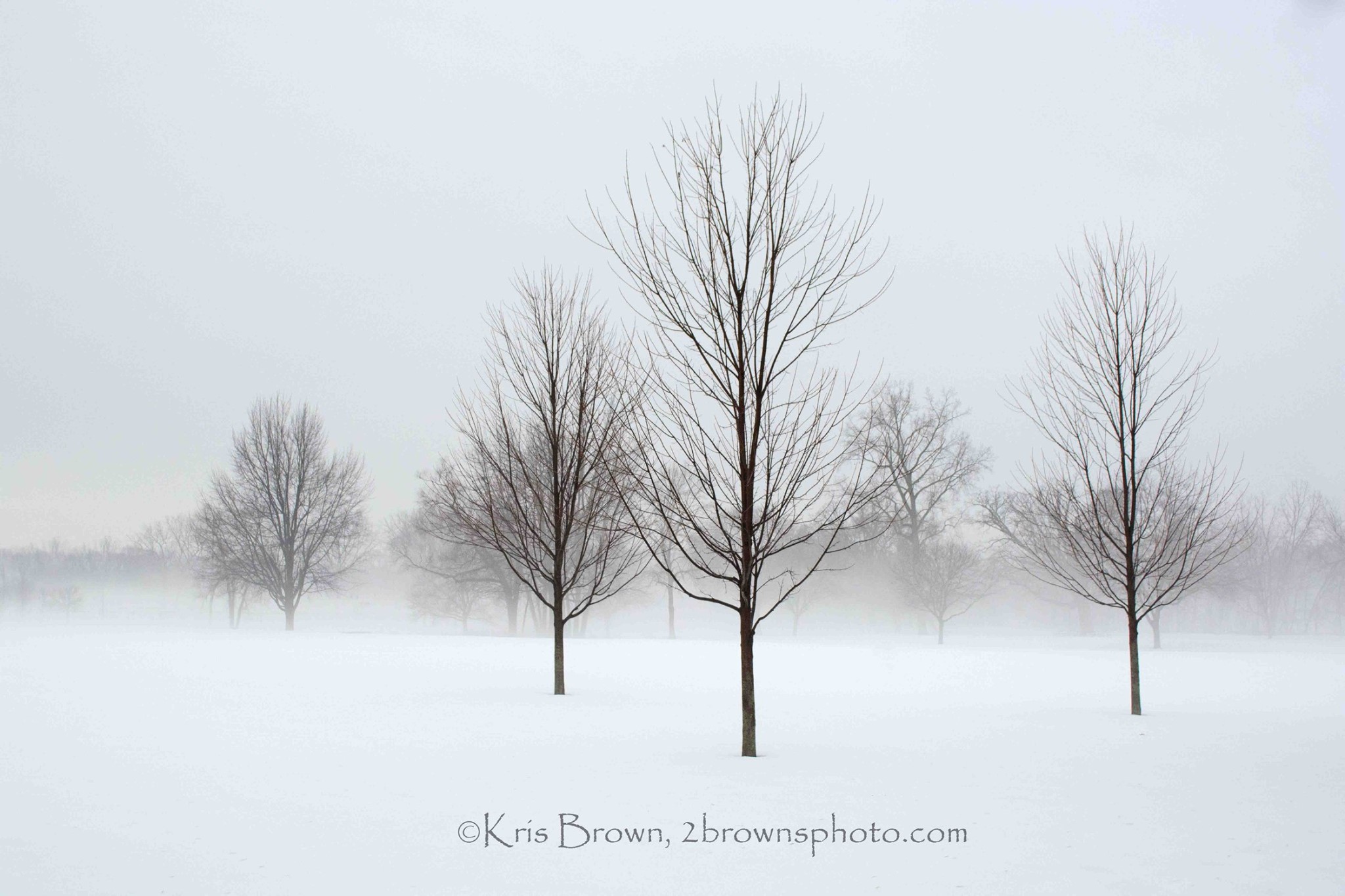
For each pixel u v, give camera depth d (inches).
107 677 717.3
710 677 780.0
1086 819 285.9
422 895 214.5
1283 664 1093.8
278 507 1941.4
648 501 504.7
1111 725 502.6
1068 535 689.0
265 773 349.7
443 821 280.1
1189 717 545.0
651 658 1023.0
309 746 407.2
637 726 476.7
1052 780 342.6
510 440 698.2
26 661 878.4
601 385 674.8
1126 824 278.8
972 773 354.9
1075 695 688.4
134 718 494.6
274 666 836.0
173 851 247.8
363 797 310.3
